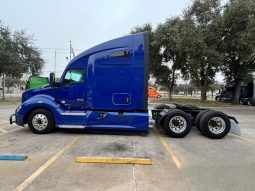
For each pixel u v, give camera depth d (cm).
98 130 1231
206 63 3073
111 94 1140
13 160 749
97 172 663
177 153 862
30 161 743
